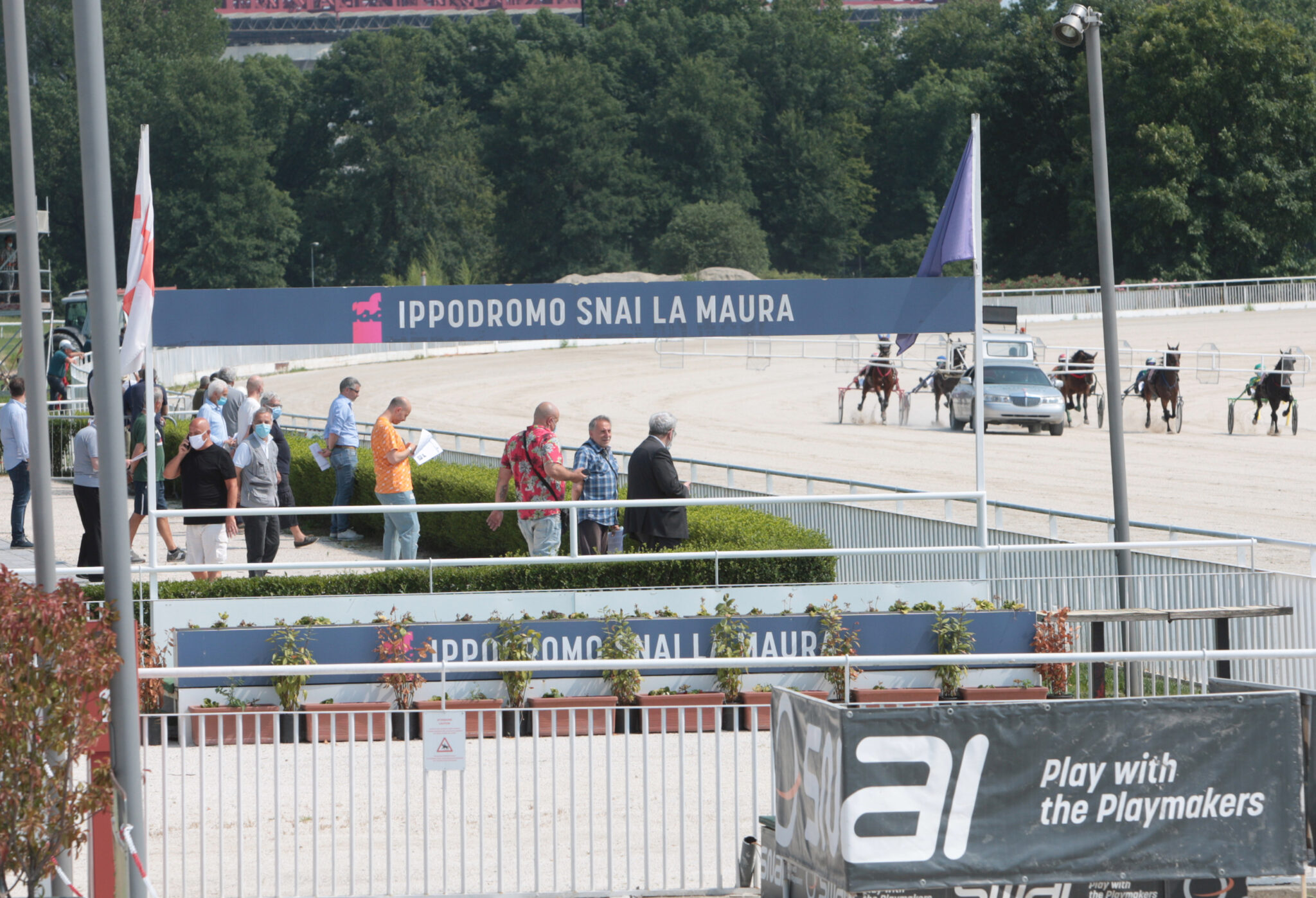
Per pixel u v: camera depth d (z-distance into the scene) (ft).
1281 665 129.29
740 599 132.36
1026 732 72.18
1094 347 593.01
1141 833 73.46
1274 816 74.79
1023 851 72.43
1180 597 135.44
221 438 185.78
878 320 131.95
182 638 123.85
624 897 86.48
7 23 77.82
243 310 126.62
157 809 98.84
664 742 88.79
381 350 644.27
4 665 63.72
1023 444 355.77
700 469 314.55
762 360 583.99
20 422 192.85
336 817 98.89
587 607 130.93
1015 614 132.57
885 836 70.95
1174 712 73.72
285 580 139.23
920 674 132.26
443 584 142.20
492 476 210.18
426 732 85.35
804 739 76.89
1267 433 374.84
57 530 219.00
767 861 84.43
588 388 521.65
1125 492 150.20
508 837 95.61
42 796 64.90
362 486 224.53
